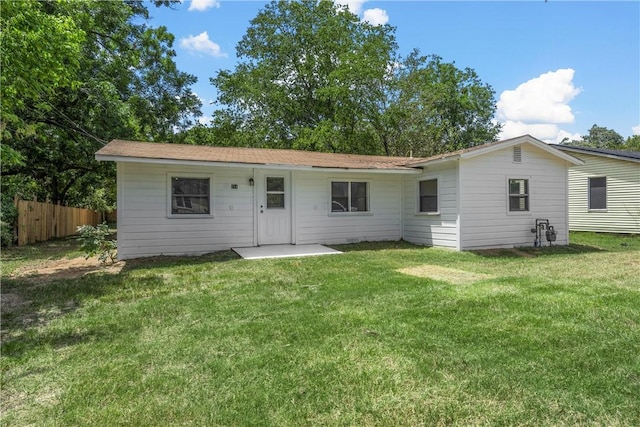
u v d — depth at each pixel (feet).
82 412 7.53
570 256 29.73
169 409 7.61
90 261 27.99
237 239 32.58
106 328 12.62
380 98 79.25
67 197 83.51
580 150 49.11
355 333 11.72
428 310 14.06
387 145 82.07
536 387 8.30
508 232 34.30
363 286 18.33
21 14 17.72
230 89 80.33
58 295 17.24
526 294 16.15
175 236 30.25
